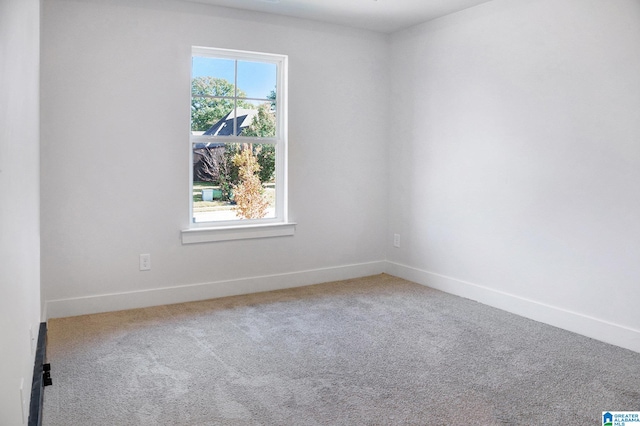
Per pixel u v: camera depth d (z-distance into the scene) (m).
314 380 2.75
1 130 1.05
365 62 4.98
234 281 4.43
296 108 4.63
